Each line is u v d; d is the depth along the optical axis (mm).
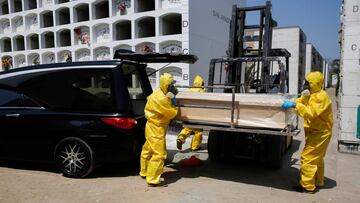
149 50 8688
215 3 9453
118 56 5344
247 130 4355
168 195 4355
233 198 4281
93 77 5020
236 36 6848
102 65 5012
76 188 4598
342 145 6812
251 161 6262
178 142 6910
